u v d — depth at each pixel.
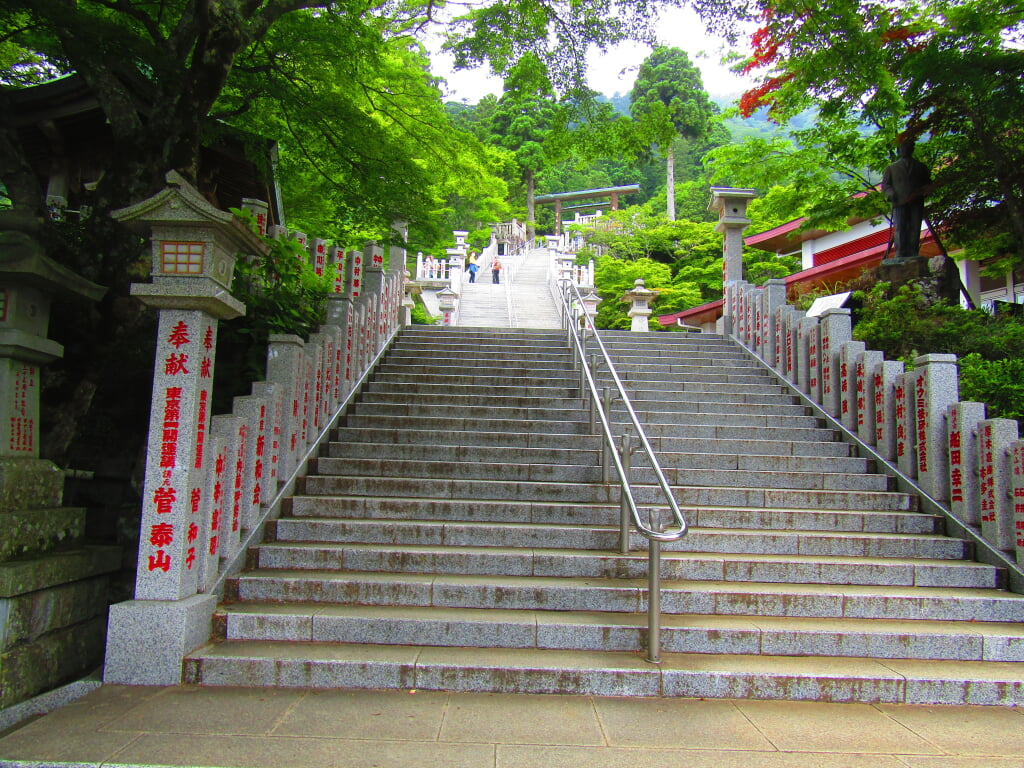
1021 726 3.24
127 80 6.60
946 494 5.43
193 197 3.70
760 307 9.02
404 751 2.86
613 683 3.51
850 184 11.75
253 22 5.37
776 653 3.84
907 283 9.29
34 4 4.57
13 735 2.94
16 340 4.21
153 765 2.71
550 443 6.49
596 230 30.69
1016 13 7.89
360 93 8.07
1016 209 9.52
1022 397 6.36
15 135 5.44
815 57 6.77
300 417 5.65
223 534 4.27
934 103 9.29
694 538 4.88
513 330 10.23
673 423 7.19
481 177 9.50
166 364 3.85
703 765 2.79
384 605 4.15
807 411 7.42
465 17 6.83
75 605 4.34
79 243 5.68
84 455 5.47
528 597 4.16
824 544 4.91
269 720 3.12
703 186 38.66
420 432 6.50
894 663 3.78
